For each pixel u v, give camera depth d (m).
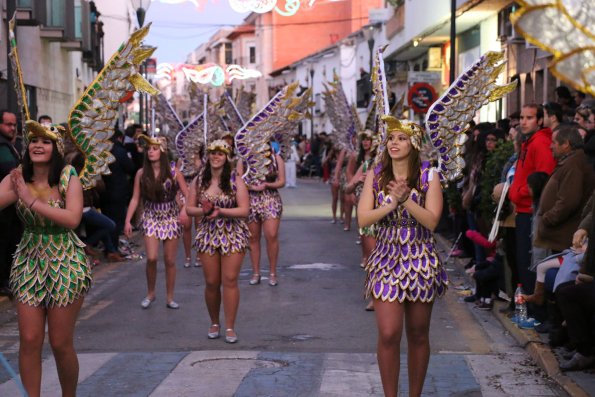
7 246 11.37
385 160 6.22
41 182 6.03
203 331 9.53
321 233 20.23
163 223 10.94
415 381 6.25
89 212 14.97
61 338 5.95
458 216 15.12
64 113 34.78
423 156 7.07
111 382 7.28
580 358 7.35
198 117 15.19
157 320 10.20
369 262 6.25
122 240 16.88
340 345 8.78
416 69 41.44
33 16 23.39
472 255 14.51
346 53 55.03
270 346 8.74
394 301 6.03
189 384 7.21
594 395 6.62
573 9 3.36
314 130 67.12
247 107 21.83
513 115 13.66
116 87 6.30
